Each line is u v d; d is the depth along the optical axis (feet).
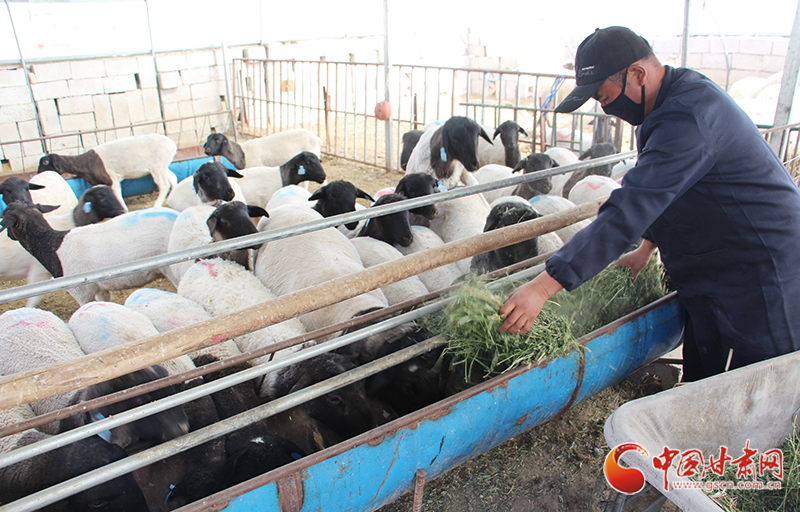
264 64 44.24
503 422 8.45
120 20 39.88
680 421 6.81
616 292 10.71
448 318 8.73
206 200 19.43
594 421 12.19
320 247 14.28
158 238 18.06
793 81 19.04
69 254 17.26
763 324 8.28
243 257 15.05
